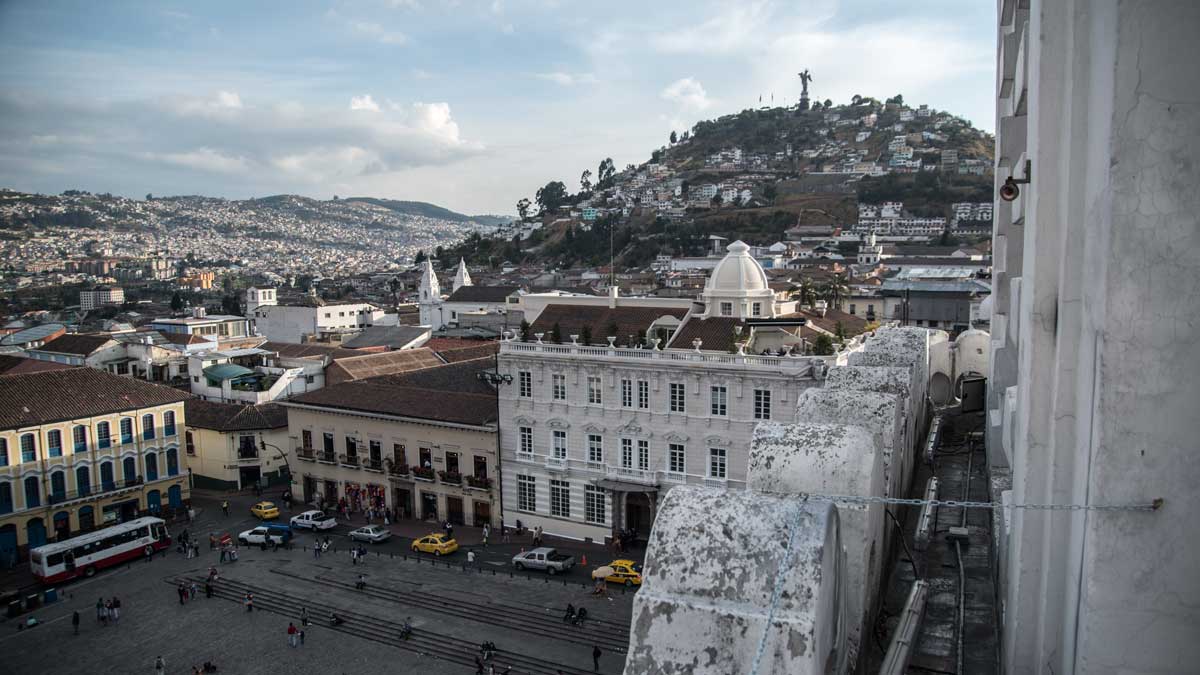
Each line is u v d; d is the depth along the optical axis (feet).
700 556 28.04
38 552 197.47
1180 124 21.79
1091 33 26.20
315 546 210.79
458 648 160.56
